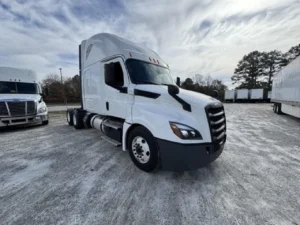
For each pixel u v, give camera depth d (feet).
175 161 7.48
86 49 15.07
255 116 35.86
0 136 17.12
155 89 8.91
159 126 7.87
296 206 6.26
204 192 7.13
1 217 5.50
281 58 130.93
